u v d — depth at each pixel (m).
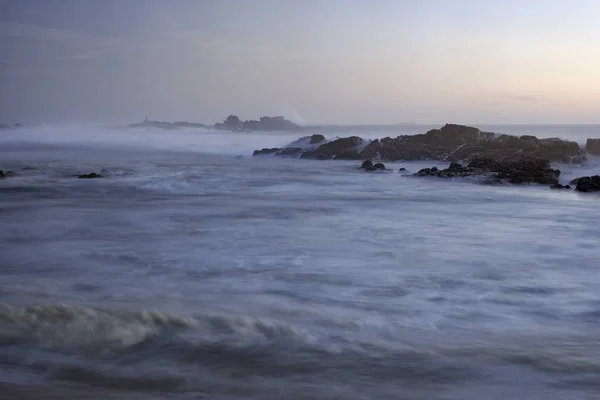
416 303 7.84
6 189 24.41
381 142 47.50
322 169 37.59
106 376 5.32
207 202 20.58
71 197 21.88
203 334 6.34
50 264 10.25
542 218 16.89
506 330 6.73
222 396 4.98
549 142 39.72
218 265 10.19
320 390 5.12
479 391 5.12
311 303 7.79
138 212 17.77
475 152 42.31
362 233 13.91
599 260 10.83
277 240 12.86
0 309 6.86
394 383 5.27
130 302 7.66
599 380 5.34
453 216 17.27
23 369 5.44
